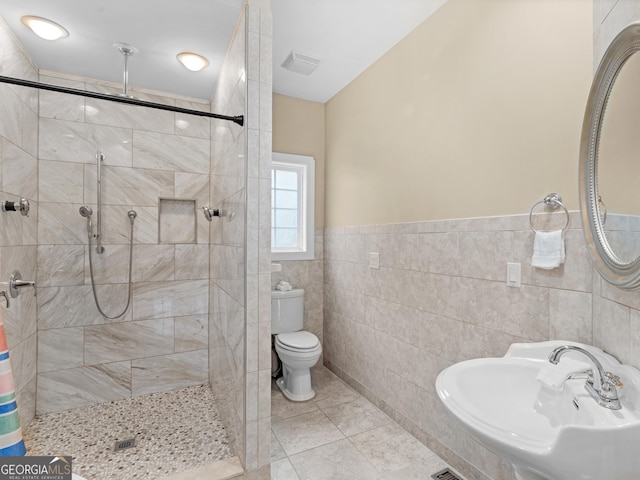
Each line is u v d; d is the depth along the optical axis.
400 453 1.92
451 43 1.84
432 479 1.71
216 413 2.29
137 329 2.54
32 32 1.88
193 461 1.75
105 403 2.42
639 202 0.89
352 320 2.74
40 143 2.25
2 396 1.14
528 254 1.45
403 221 2.19
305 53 2.37
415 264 2.08
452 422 1.80
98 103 2.43
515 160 1.51
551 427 1.08
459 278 1.78
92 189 2.40
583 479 0.76
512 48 1.52
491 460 1.59
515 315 1.50
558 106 1.34
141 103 1.58
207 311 2.78
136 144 2.54
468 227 1.73
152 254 2.59
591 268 1.23
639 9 0.92
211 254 2.69
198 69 2.30
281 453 1.92
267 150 1.64
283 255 2.99
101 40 1.97
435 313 1.93
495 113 1.60
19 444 1.16
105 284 2.44
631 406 0.88
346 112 2.84
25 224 2.05
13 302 1.86
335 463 1.83
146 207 2.57
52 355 2.27
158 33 1.91
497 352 1.58
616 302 1.05
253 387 1.62
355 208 2.71
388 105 2.33
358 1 1.86
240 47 1.74
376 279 2.45
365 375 2.57
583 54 1.26
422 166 2.04
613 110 1.03
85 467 1.70
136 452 1.83
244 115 1.61
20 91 1.98
